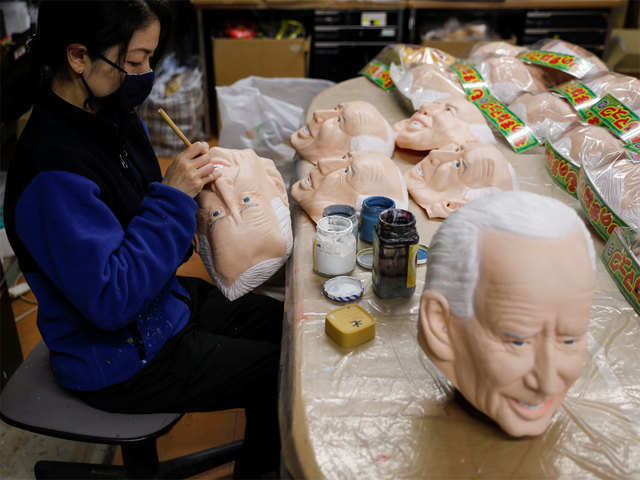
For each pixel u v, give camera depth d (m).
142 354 1.23
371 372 1.03
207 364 1.28
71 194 1.06
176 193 1.17
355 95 2.43
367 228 1.42
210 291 1.57
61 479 1.48
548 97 2.00
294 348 1.09
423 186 1.61
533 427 0.88
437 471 0.86
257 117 2.84
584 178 1.45
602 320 1.14
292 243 1.45
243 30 3.85
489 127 1.99
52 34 1.06
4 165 2.64
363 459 0.87
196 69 3.75
